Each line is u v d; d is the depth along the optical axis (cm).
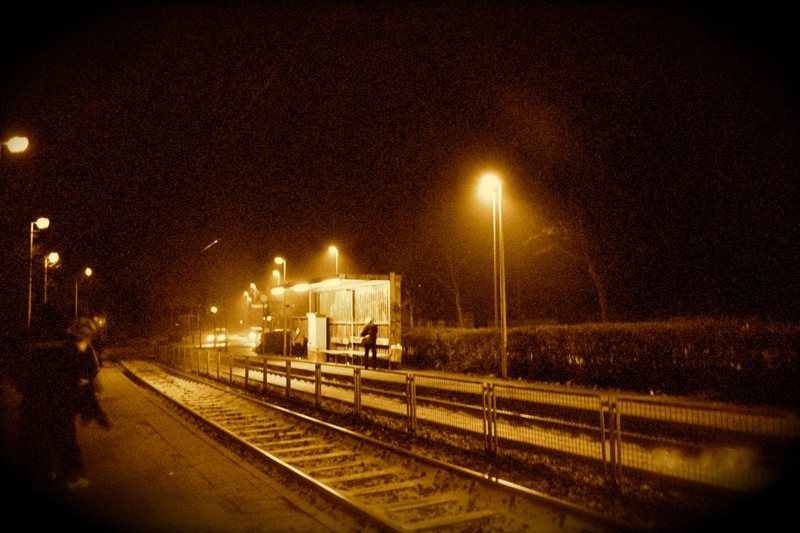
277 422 1498
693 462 764
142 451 1152
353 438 1215
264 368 2127
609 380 1825
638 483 819
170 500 842
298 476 921
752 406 1363
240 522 751
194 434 1326
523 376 2192
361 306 2922
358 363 2802
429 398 1237
